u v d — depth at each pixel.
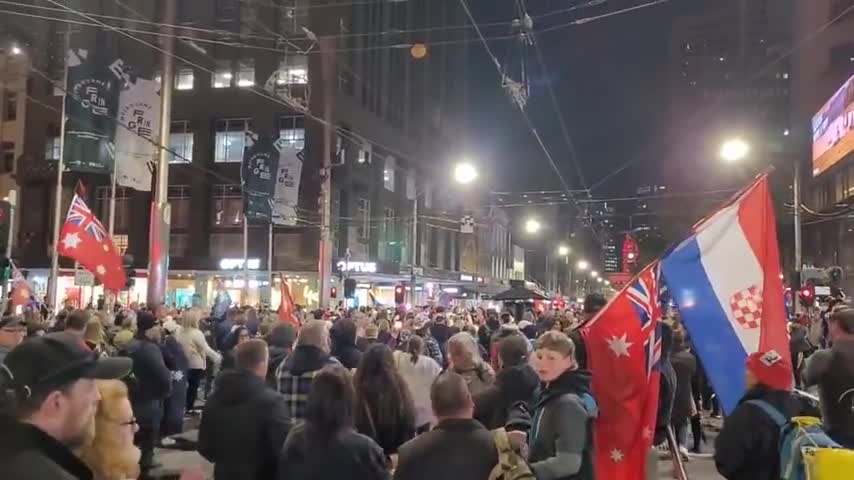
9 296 23.30
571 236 97.50
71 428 2.32
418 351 7.84
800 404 5.00
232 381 5.35
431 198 72.31
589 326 5.40
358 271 46.19
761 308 5.62
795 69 68.44
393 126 62.66
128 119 25.33
